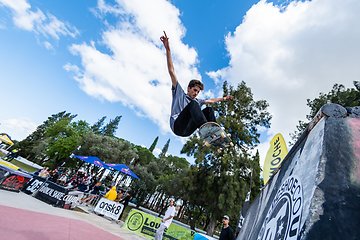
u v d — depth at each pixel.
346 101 14.40
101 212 7.75
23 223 3.12
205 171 18.64
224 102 21.59
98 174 40.09
